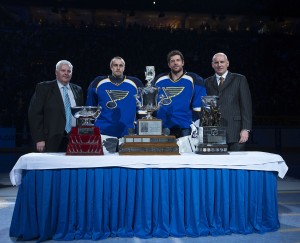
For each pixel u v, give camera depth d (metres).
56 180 3.52
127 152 3.66
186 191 3.63
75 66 18.09
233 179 3.72
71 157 3.50
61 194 3.50
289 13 20.56
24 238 3.51
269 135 13.40
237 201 3.73
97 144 3.65
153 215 3.59
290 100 17.11
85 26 19.69
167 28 20.16
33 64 17.88
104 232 3.57
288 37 20.12
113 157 3.52
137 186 3.58
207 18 21.95
